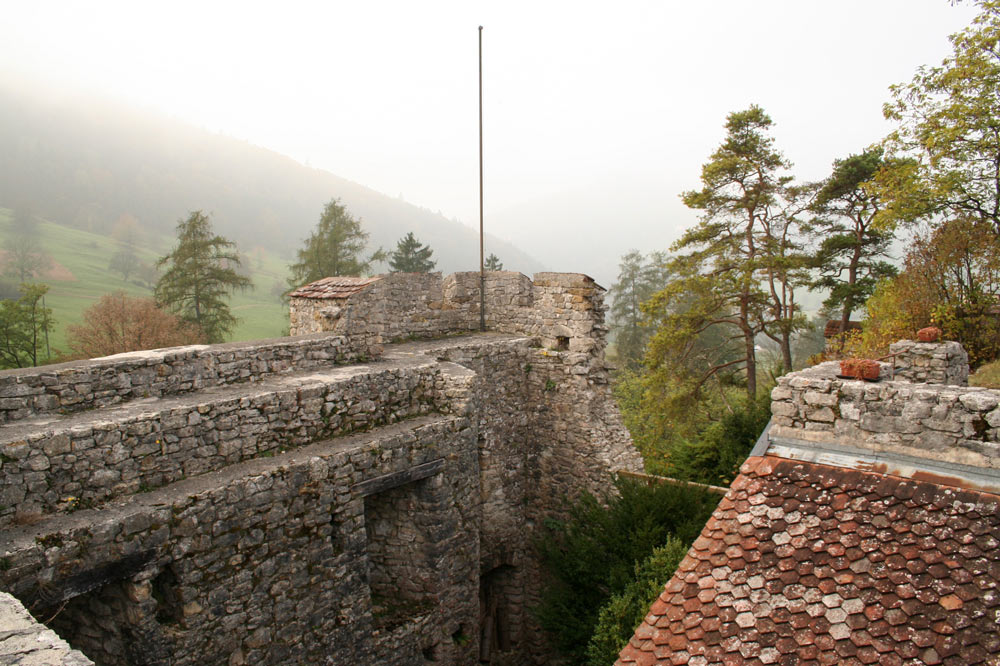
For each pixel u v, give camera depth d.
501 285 15.66
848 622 4.47
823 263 24.58
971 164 17.62
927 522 4.83
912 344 8.88
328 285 13.16
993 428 5.20
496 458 13.86
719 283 22.59
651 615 5.24
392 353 11.68
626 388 36.84
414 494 9.84
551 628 11.41
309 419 8.61
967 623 4.16
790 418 6.34
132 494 6.84
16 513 6.02
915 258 18.73
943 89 17.95
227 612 7.19
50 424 6.63
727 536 5.43
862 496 5.21
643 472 14.20
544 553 12.97
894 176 18.80
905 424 5.65
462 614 10.21
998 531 4.58
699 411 25.89
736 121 22.56
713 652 4.68
